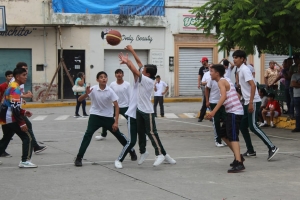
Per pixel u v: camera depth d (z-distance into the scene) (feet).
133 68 31.91
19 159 36.65
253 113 34.99
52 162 35.14
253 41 46.88
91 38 104.27
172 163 33.96
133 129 32.81
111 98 33.86
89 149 41.19
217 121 41.47
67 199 24.97
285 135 49.11
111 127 34.30
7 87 36.22
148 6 107.24
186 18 109.09
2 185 28.09
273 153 34.76
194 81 111.34
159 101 71.00
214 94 41.83
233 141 31.27
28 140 33.09
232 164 31.83
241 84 35.70
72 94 103.65
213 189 26.81
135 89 32.91
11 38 99.76
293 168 32.40
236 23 46.06
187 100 104.22
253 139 46.44
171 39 109.09
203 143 44.39
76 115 71.72
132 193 26.04
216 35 52.34
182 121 64.59
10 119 32.65
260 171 31.45
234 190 26.58
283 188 27.02
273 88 66.13
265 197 25.16
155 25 107.04
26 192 26.45
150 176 30.14
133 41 106.73
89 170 32.14
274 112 55.52
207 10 51.42
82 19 102.94
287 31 47.78
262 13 46.19
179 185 27.78
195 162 34.63
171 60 109.29
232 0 49.11
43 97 97.40
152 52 107.96
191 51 110.83
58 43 102.32
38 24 96.94
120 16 104.88
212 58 111.96
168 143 44.52
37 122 64.64
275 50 61.87
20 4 99.86
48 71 102.12
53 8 101.65
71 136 50.31
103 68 105.50
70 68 103.65
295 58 56.39
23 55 100.89
